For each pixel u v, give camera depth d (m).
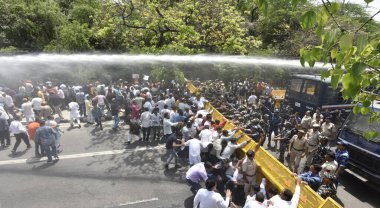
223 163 8.51
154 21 15.44
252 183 8.09
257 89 19.41
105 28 16.48
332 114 12.78
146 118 12.48
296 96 14.18
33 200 8.31
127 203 8.29
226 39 16.78
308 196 6.63
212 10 16.70
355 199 8.68
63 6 27.02
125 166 10.54
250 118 11.96
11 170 10.01
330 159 7.84
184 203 8.35
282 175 7.71
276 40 27.59
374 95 3.12
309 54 2.88
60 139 12.84
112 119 15.77
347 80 2.47
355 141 9.07
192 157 9.23
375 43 2.57
